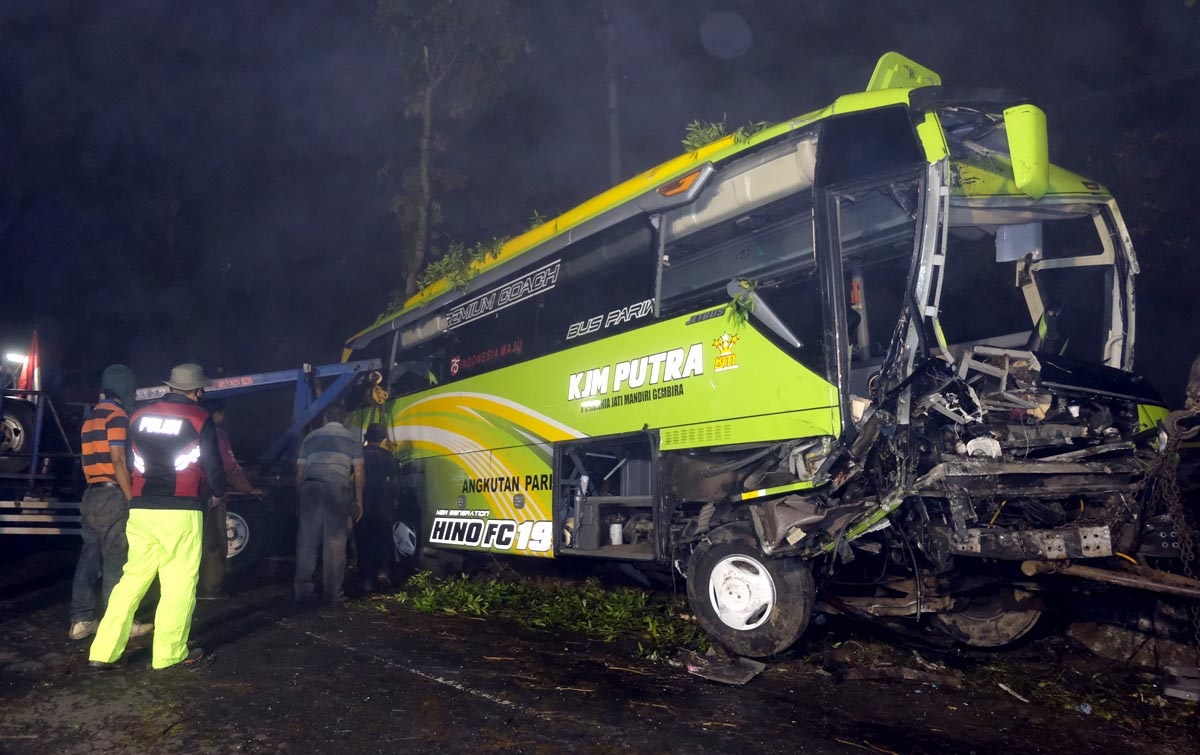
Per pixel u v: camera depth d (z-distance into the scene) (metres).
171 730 4.24
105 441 6.22
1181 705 4.86
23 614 6.99
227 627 6.65
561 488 7.33
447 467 9.27
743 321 5.70
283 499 10.00
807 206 5.61
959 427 5.02
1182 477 4.57
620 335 6.83
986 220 6.07
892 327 5.77
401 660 5.64
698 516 6.02
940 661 5.70
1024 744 4.29
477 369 8.87
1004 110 5.23
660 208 6.52
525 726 4.36
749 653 5.46
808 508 5.19
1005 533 4.70
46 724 4.31
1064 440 4.95
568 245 7.64
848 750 4.13
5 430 8.77
